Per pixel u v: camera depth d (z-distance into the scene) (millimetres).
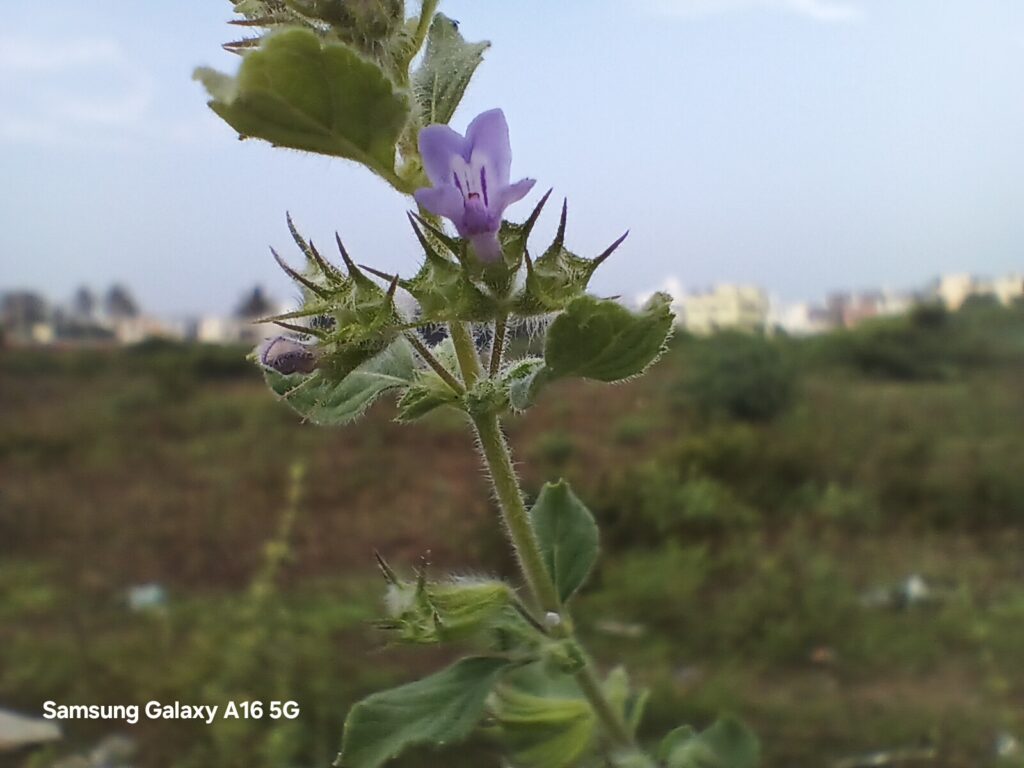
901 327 30141
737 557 12625
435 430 21578
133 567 13281
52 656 9664
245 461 19281
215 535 14648
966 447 17688
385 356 2891
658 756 3545
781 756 7832
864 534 14203
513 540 2938
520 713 3238
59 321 39188
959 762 7699
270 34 2148
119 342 35062
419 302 2420
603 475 15133
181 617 11008
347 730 2557
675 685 9242
